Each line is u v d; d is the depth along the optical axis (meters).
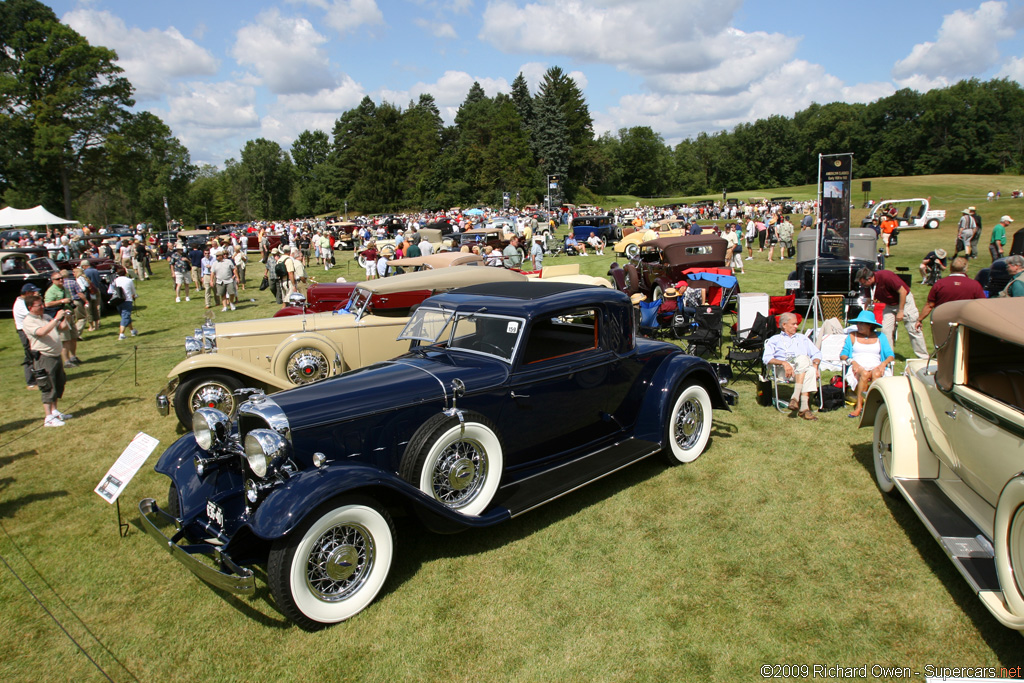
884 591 3.59
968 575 3.22
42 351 7.18
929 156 116.44
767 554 4.02
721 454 5.70
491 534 4.40
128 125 60.06
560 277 12.42
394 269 18.09
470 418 3.97
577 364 4.72
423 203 100.06
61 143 53.72
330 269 26.02
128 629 3.52
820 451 5.68
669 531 4.36
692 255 12.59
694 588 3.69
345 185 116.00
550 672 3.05
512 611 3.53
